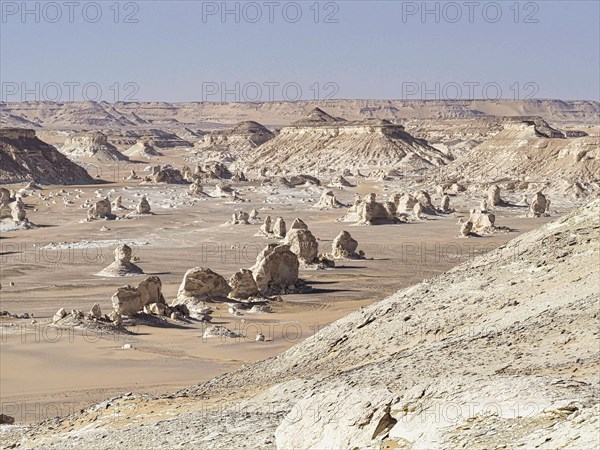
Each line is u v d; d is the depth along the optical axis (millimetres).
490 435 27047
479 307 63125
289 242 167000
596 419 25641
